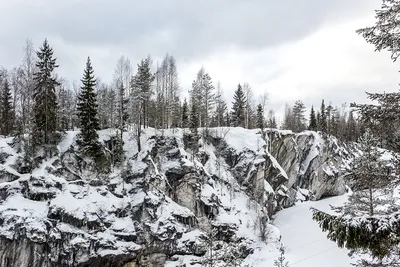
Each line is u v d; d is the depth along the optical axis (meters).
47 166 50.66
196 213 52.81
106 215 46.62
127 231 45.91
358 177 11.32
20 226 40.53
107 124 70.81
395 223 9.02
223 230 51.31
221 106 92.06
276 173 69.50
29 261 39.72
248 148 68.00
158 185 52.62
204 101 76.56
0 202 44.31
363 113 10.23
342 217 10.19
